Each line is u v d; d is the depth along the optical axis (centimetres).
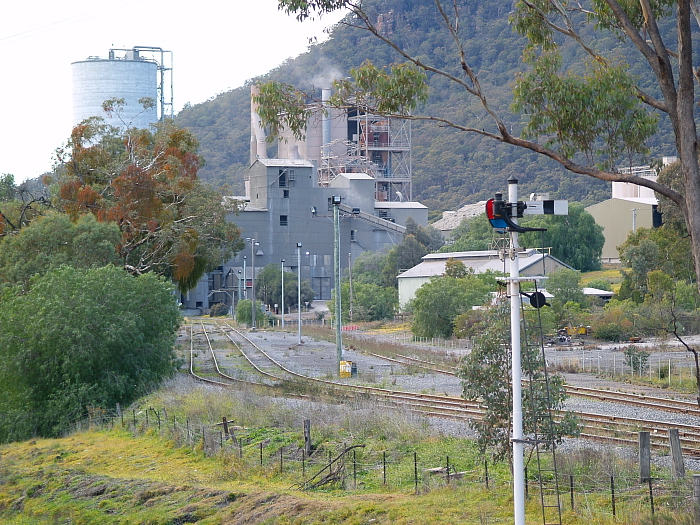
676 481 2369
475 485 2530
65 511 3016
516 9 3244
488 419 2580
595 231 18362
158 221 8912
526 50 3136
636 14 3103
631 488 2372
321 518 2369
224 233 10875
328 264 19712
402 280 15575
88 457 3769
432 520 2178
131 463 3531
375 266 19088
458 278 12275
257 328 13912
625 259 11419
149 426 4194
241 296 18850
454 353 8194
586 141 2991
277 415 3900
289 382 5466
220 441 3525
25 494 3338
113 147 10300
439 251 19550
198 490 2888
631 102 2892
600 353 8006
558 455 2658
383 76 2881
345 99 2991
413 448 3172
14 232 8188
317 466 3011
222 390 5066
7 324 5225
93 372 5294
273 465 3091
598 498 2294
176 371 6438
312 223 19575
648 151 2995
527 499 2300
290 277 18775
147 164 9781
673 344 8638
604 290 14100
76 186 9119
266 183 19300
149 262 9331
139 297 5759
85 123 9825
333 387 5397
